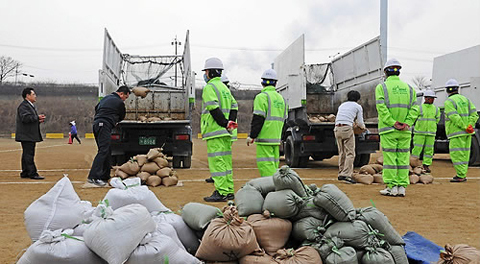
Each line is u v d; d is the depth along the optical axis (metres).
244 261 3.20
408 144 7.34
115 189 3.80
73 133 30.05
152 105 13.08
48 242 2.97
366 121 11.65
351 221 3.36
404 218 5.55
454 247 3.48
